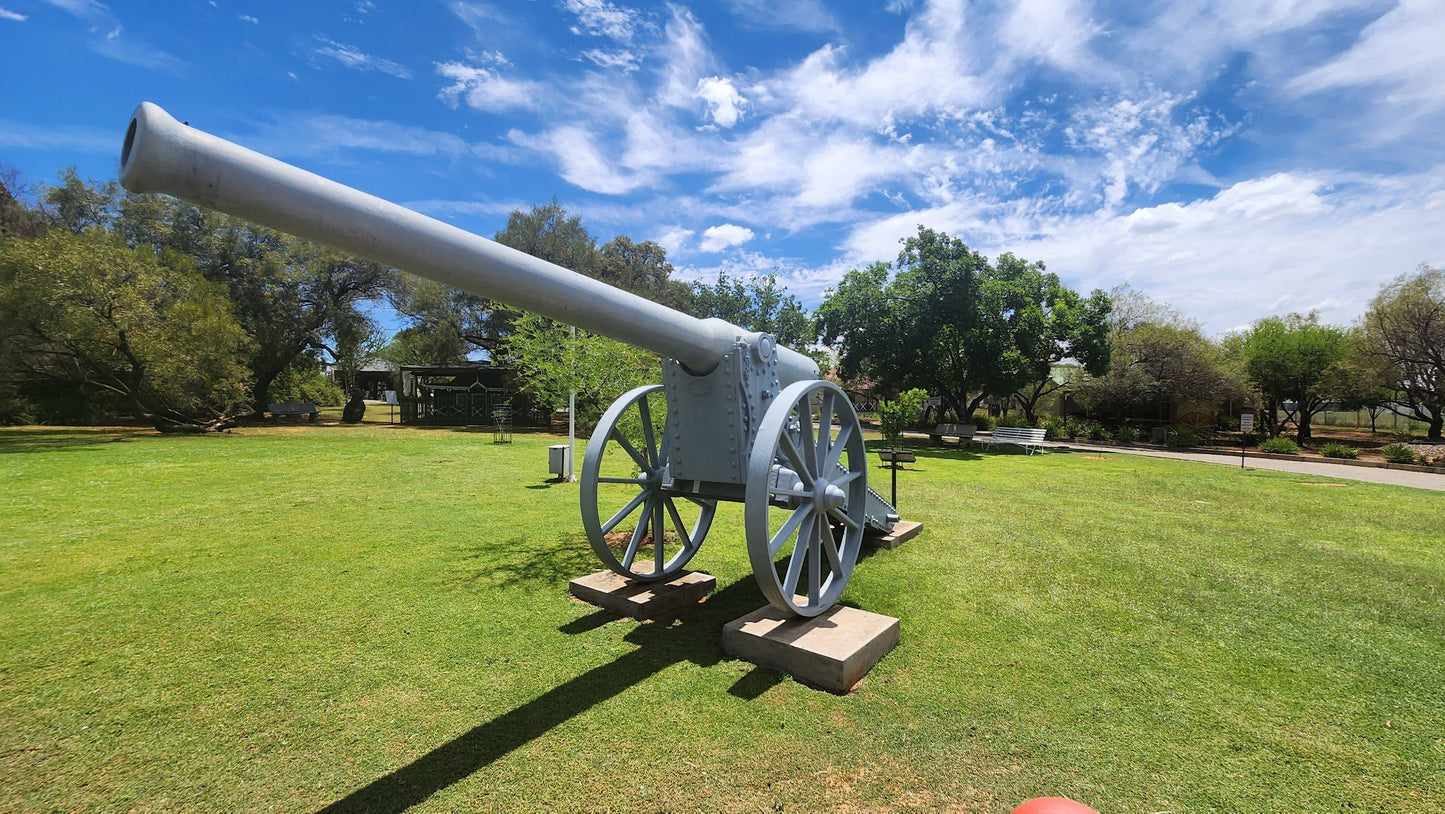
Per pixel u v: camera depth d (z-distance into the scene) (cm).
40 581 485
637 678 331
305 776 249
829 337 2144
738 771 252
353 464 1211
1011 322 1884
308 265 2583
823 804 233
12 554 561
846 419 437
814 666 325
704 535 511
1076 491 984
